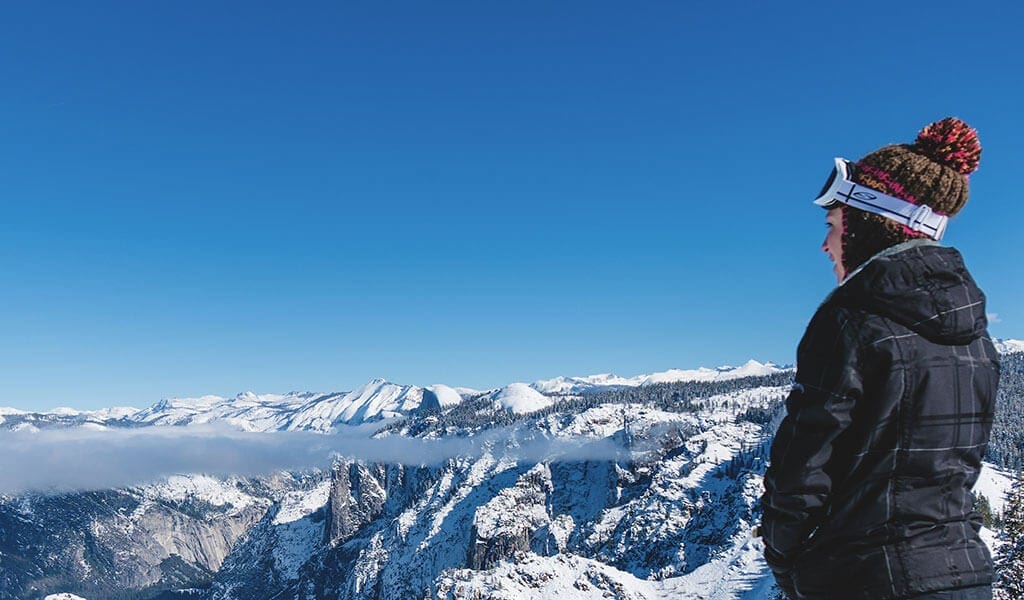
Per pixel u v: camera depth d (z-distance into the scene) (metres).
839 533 3.52
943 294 3.40
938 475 3.35
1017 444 183.75
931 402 3.31
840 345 3.51
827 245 4.17
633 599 137.50
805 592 3.70
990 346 3.70
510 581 135.88
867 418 3.41
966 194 3.71
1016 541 37.44
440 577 143.00
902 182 3.68
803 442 3.55
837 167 4.00
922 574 3.27
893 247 3.67
